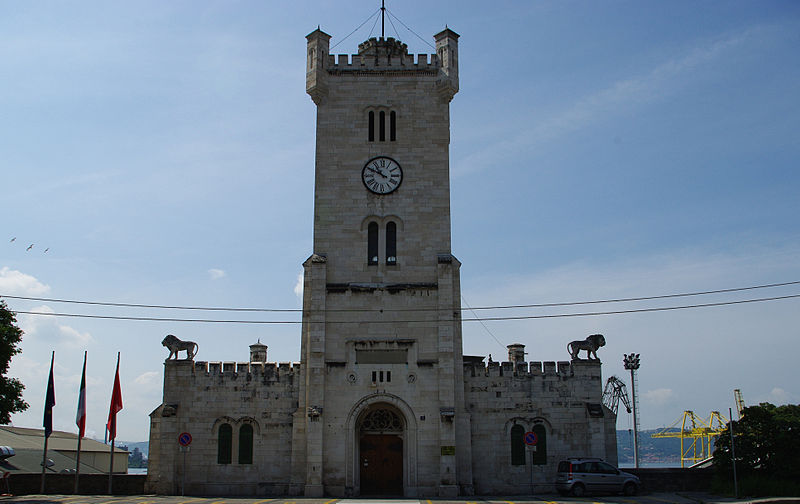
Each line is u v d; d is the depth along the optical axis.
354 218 58.44
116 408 55.84
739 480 50.62
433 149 59.72
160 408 57.47
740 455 51.84
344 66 61.38
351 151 59.72
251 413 57.16
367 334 55.94
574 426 57.25
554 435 57.03
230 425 57.06
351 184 59.06
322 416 53.97
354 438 54.28
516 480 56.12
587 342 58.75
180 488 55.84
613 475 52.12
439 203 58.69
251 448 56.69
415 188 58.97
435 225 58.25
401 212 58.50
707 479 55.09
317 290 56.38
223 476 56.12
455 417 54.59
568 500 47.66
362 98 60.81
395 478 54.94
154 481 55.97
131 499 48.41
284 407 57.19
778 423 51.34
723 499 46.44
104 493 55.59
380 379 55.00
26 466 68.62
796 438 50.34
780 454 50.31
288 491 55.38
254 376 57.81
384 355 55.44
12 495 51.84
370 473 55.03
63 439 90.56
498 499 49.38
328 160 59.56
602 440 56.28
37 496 50.97
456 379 55.72
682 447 148.38
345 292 56.69
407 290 56.66
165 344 58.47
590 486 51.66
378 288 56.72
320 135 60.06
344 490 53.12
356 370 55.19
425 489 53.09
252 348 65.12
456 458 53.94
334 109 60.59
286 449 56.44
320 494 52.50
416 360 55.25
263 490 55.66
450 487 52.06
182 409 57.25
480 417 57.19
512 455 56.66
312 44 61.19
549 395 57.69
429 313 56.22
